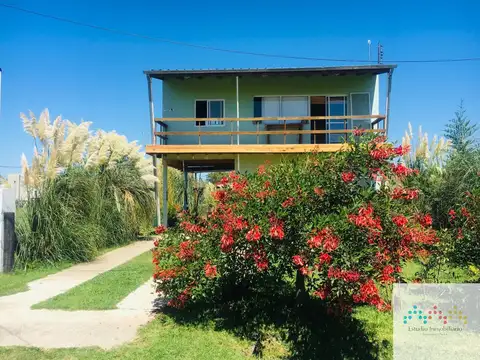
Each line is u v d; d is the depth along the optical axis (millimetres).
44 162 10242
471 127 15633
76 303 6328
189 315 5742
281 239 4477
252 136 16438
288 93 16578
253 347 4727
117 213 13281
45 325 5387
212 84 16562
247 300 5891
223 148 14523
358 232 4289
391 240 4473
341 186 4832
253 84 16641
